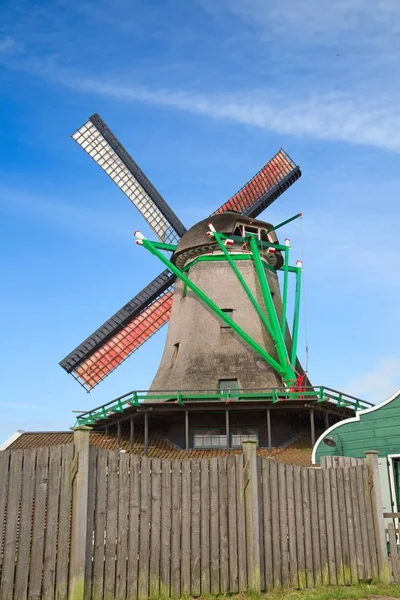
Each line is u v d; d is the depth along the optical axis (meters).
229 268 27.34
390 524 11.38
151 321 31.03
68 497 8.34
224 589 9.25
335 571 10.51
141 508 8.94
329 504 10.80
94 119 32.53
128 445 23.28
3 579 7.68
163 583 8.87
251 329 26.02
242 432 23.70
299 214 26.31
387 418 16.20
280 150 34.56
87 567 8.27
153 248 25.92
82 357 29.41
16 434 24.59
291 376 23.84
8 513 7.89
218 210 31.86
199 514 9.40
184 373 25.09
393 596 9.79
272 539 9.89
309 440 23.77
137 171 32.44
